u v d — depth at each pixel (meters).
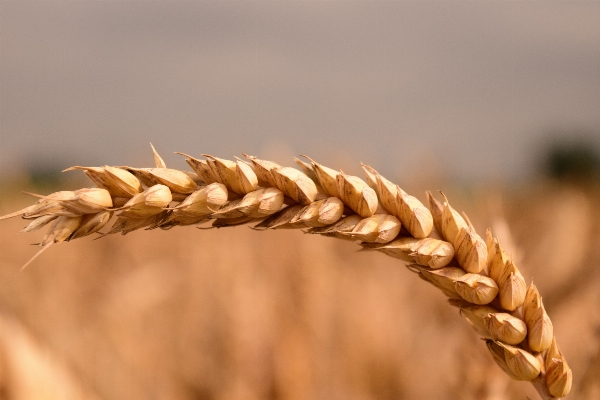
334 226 0.22
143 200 0.21
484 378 0.27
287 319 0.35
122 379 0.31
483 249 0.22
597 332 0.26
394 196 0.22
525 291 0.22
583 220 0.36
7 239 0.60
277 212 0.22
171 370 0.36
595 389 0.26
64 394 0.23
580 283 0.29
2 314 0.23
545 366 0.22
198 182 0.22
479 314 0.22
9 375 0.22
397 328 0.38
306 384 0.33
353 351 0.37
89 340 0.32
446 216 0.22
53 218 0.21
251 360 0.33
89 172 0.21
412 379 0.36
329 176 0.22
